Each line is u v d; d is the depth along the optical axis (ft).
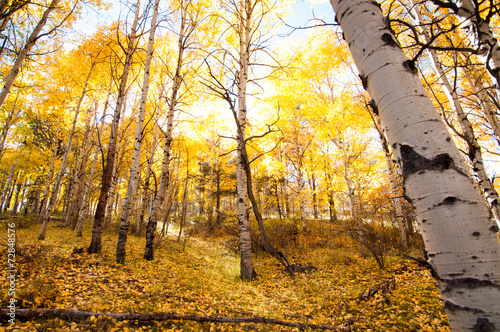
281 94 29.53
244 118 19.97
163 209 48.93
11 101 33.22
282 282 17.49
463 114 12.02
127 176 47.98
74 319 8.46
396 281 14.88
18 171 61.46
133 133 40.73
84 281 12.27
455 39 13.70
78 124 41.11
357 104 23.76
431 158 3.26
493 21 14.55
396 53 3.97
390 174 22.39
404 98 3.60
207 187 62.59
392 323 9.92
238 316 10.46
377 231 24.54
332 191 29.48
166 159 21.84
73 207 39.96
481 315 2.71
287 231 31.04
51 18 22.22
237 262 24.29
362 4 4.46
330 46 24.72
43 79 29.48
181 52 23.09
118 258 17.08
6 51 15.33
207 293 13.20
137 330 8.40
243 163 19.07
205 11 24.13
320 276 18.16
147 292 11.84
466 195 3.07
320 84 30.22
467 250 2.92
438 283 3.16
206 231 42.93
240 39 21.30
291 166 45.62
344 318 10.65
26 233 26.22
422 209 3.31
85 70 29.63
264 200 45.37
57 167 49.98
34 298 9.16
